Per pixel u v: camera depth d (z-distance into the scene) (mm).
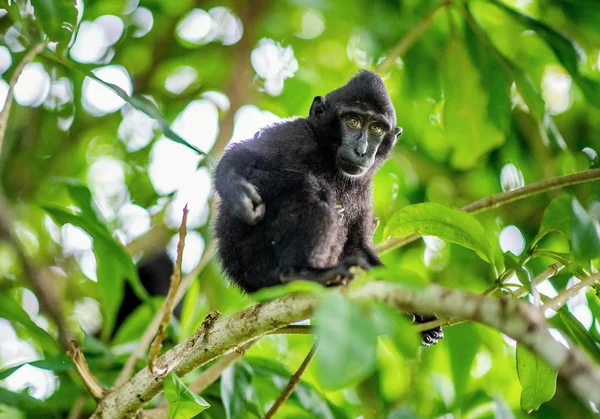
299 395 10062
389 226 7875
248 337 7094
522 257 7805
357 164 9773
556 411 12352
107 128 16297
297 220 8406
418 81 14516
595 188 13281
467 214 7578
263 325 6938
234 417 9070
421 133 15977
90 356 10555
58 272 15398
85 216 9969
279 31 15875
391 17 14250
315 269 7918
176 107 16328
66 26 9367
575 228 6828
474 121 12891
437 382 13445
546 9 14227
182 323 10906
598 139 15172
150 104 9297
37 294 13070
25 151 15570
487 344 13055
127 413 7914
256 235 8656
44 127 15734
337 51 16750
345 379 4625
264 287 8758
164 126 9039
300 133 9828
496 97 12625
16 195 15586
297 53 16594
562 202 7672
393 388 13672
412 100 14781
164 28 16266
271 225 8562
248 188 8109
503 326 5637
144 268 15648
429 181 16031
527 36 15086
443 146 16031
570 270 7762
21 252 13195
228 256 9008
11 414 9922
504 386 13469
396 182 15852
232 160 8703
